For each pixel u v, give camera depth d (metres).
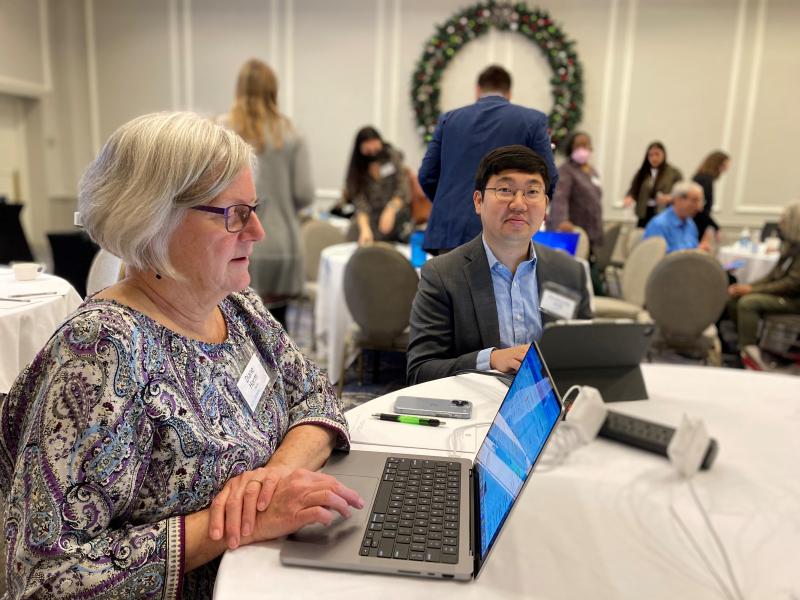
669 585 0.74
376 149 3.99
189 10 6.73
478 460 0.99
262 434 0.97
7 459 0.85
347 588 0.72
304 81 6.70
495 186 1.43
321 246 4.29
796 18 5.83
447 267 1.55
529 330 1.54
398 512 0.86
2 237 4.05
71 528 0.73
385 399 1.31
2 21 6.17
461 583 0.74
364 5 6.46
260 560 0.77
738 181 6.15
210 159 0.81
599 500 0.94
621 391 1.33
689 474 1.02
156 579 0.75
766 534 0.86
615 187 6.34
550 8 6.17
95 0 6.83
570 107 6.13
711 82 6.05
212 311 0.94
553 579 0.75
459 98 6.46
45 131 6.88
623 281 3.78
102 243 0.83
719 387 1.45
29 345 1.87
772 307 3.64
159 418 0.80
